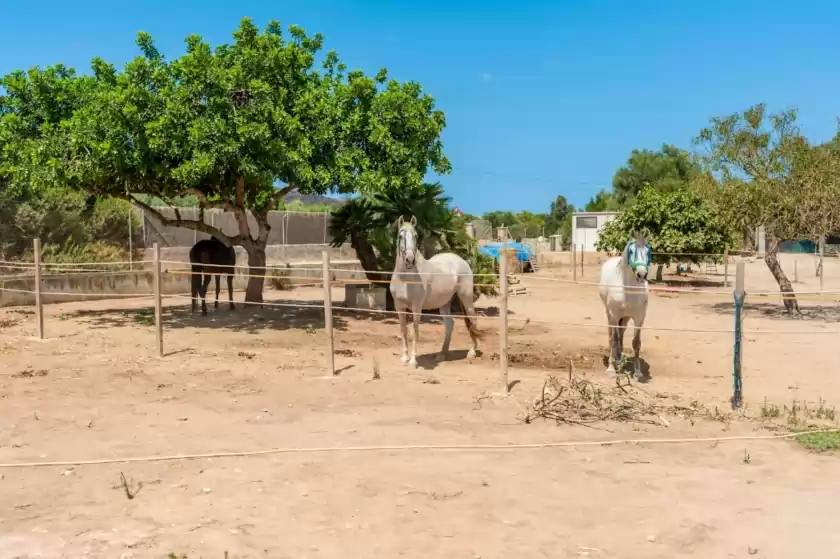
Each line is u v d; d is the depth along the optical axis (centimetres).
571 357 1159
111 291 2005
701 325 1561
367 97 1513
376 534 473
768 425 743
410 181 1448
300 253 2783
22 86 1434
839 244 5188
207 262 1586
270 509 515
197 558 438
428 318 1638
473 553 445
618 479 581
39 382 927
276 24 1570
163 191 1517
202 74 1333
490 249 3186
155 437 694
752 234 1809
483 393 887
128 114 1256
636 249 935
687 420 765
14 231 1938
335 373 1001
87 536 470
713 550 451
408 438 694
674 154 6125
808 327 1520
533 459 632
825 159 1658
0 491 550
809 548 453
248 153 1348
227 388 908
